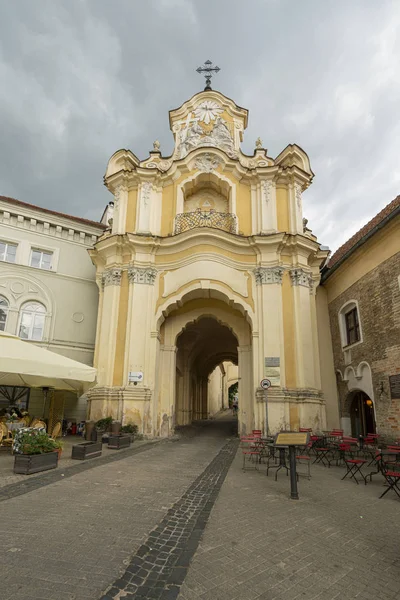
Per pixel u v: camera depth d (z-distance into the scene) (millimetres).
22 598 2975
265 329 15234
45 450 8281
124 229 17422
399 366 11453
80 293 20297
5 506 5391
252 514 5430
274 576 3523
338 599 3166
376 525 5137
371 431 14266
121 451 11359
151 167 18812
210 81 20906
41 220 19766
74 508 5371
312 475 8734
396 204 13938
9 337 11086
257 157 19031
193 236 16141
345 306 15250
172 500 5973
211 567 3645
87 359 19812
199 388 32594
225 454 11672
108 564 3615
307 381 14680
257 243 16062
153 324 15945
